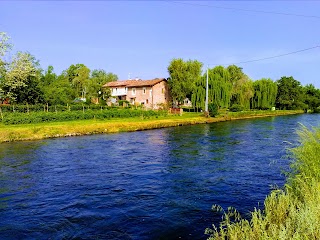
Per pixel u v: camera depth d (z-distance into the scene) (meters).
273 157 19.28
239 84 69.81
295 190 8.29
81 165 17.55
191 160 18.75
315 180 7.89
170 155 20.53
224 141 27.09
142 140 28.20
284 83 85.06
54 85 66.88
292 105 84.44
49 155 20.72
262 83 72.44
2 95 46.06
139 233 8.38
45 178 14.62
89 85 94.94
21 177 14.82
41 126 32.78
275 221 6.61
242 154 20.56
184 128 39.16
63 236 8.29
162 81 75.69
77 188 12.92
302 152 8.95
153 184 13.40
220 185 12.97
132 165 17.48
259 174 14.77
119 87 81.31
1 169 16.56
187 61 73.31
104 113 44.25
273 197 8.08
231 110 66.19
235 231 6.31
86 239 8.09
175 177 14.57
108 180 14.18
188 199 11.18
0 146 24.81
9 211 10.27
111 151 22.30
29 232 8.59
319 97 93.81
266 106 72.00
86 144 25.83
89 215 9.79
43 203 11.05
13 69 47.31
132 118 46.56
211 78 58.03
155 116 49.88
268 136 30.34
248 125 42.94
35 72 54.59
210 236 7.40
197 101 58.97
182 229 8.55
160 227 8.73
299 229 5.23
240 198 11.12
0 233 8.53
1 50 40.62
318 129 9.30
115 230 8.62
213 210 9.96
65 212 10.10
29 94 51.22
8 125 33.84
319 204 5.93
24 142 27.14
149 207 10.42
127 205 10.67
